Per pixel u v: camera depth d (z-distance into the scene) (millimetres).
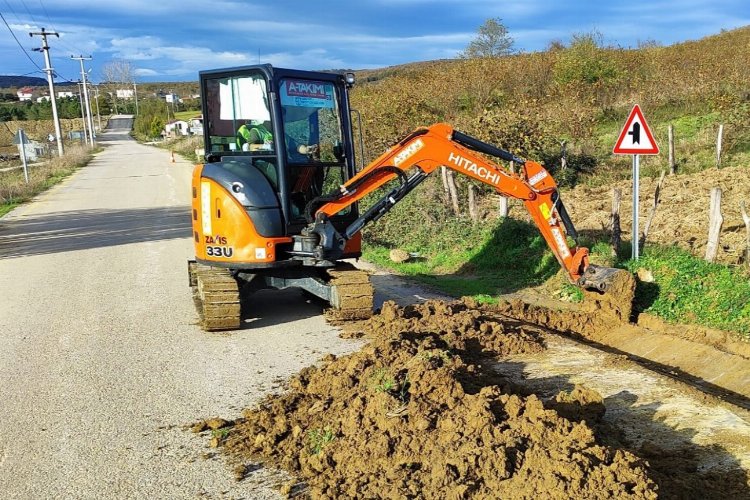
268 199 8055
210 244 8258
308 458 4773
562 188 18375
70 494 4582
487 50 38062
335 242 8039
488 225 13398
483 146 8188
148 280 11344
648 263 9078
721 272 8383
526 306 8938
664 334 7711
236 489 4559
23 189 27578
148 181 32812
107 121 129125
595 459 4027
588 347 7266
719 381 6562
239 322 8133
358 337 7836
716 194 8695
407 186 8109
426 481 4148
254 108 8289
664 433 5055
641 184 16922
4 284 11422
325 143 8586
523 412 4730
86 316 9102
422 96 27281
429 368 5484
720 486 4266
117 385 6527
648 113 25406
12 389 6516
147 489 4605
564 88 28203
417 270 12172
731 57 28109
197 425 5535
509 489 3869
